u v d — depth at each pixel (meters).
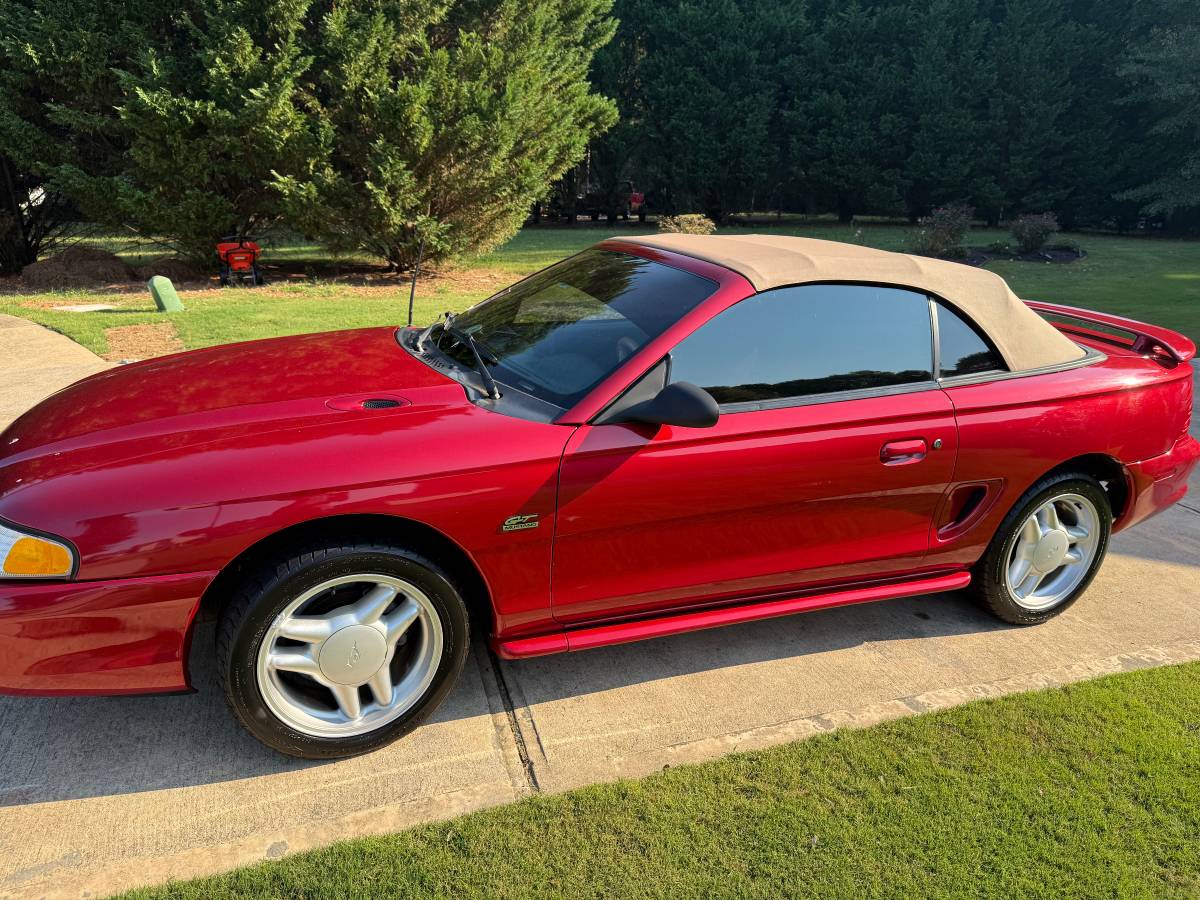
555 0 17.89
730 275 2.96
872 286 3.12
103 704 2.84
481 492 2.50
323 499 2.35
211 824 2.33
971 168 32.66
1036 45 31.17
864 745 2.76
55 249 15.90
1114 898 2.22
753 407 2.86
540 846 2.29
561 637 2.82
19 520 2.23
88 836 2.27
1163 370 3.68
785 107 34.28
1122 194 31.03
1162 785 2.63
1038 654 3.38
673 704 2.96
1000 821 2.46
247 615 2.31
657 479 2.71
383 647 2.55
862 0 33.69
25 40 12.35
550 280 3.62
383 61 13.55
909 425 3.04
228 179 14.11
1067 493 3.45
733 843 2.33
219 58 12.73
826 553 3.11
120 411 2.73
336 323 10.00
